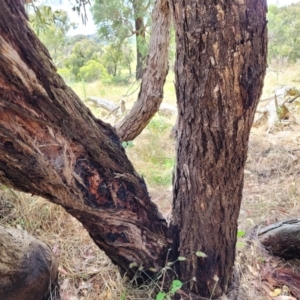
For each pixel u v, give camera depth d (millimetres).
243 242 2098
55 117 1055
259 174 3498
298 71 7809
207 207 1408
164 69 3004
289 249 1982
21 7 887
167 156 4117
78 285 1809
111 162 1285
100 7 6445
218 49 1054
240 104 1143
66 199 1198
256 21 1031
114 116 5391
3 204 2361
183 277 1610
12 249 1479
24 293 1462
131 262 1559
